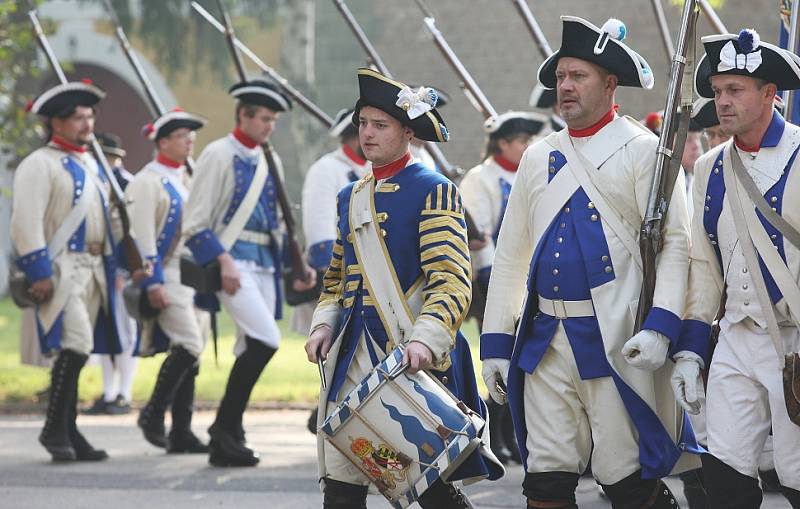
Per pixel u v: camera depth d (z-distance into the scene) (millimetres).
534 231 10727
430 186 10445
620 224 10383
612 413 10312
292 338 35594
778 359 10141
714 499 10352
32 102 18016
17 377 27703
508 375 10727
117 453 18844
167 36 52781
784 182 10188
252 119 17594
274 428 21594
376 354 10422
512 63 52188
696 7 10281
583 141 10617
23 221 17547
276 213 18000
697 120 14008
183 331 19094
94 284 18375
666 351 10141
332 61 55531
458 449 9711
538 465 10492
